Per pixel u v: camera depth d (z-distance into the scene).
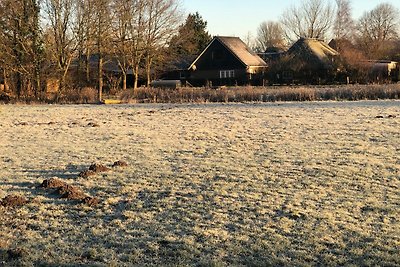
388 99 30.58
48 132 18.33
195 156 12.89
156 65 56.28
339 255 6.38
